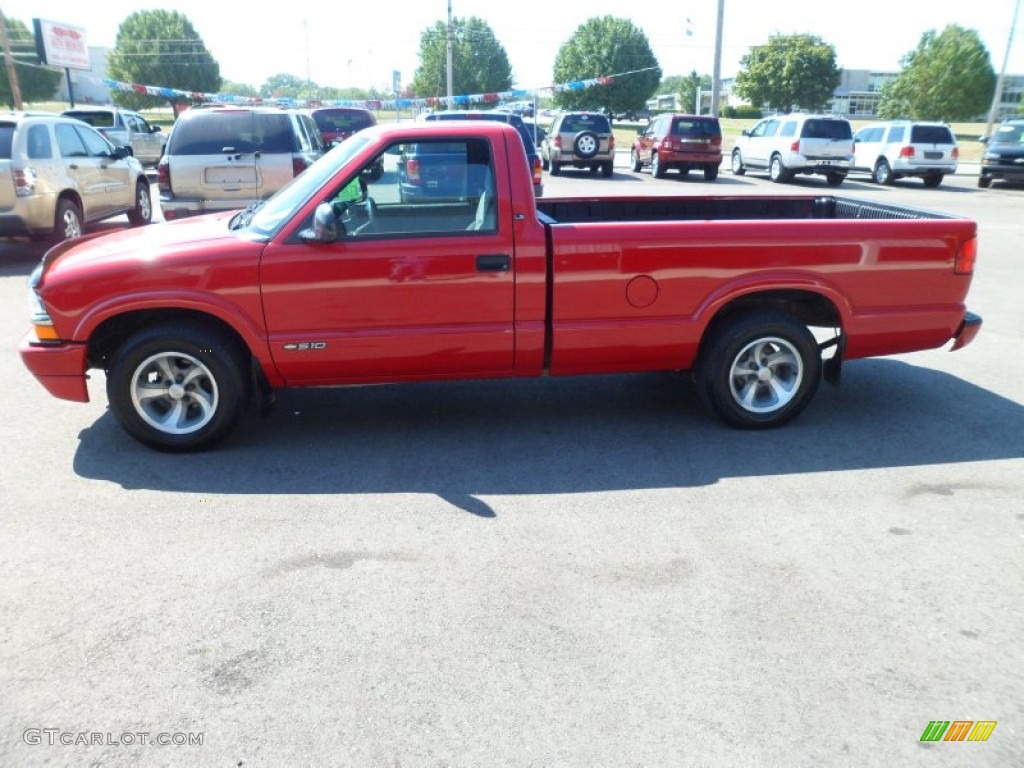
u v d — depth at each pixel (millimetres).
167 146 10086
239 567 3740
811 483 4637
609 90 73188
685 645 3197
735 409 5320
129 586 3584
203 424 4934
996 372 6754
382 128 4953
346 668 3061
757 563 3797
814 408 5871
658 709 2855
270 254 4684
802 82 63094
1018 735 2754
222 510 4285
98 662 3088
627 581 3641
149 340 4738
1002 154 22766
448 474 4742
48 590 3551
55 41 36875
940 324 5332
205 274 4664
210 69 81312
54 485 4562
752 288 5066
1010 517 4254
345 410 5809
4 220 10312
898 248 5156
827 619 3375
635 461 4934
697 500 4422
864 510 4320
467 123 4895
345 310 4785
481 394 6176
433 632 3271
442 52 74188
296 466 4844
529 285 4891
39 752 2654
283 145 10180
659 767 2602
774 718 2818
